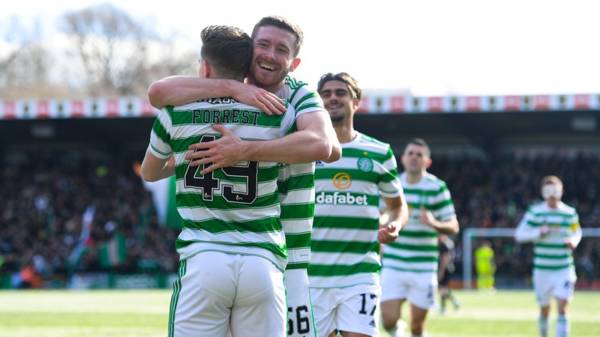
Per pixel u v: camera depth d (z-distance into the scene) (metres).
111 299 54.25
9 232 84.38
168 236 80.31
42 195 89.88
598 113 78.75
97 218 85.12
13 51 146.62
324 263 17.23
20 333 32.31
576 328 35.53
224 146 11.30
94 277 76.88
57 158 95.81
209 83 11.62
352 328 16.98
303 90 12.17
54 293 64.12
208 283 11.27
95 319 38.31
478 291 68.88
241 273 11.32
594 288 72.25
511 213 81.56
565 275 31.47
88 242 78.50
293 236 12.74
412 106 76.12
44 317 39.34
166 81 11.69
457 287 75.62
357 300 17.08
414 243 25.03
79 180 92.19
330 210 17.25
